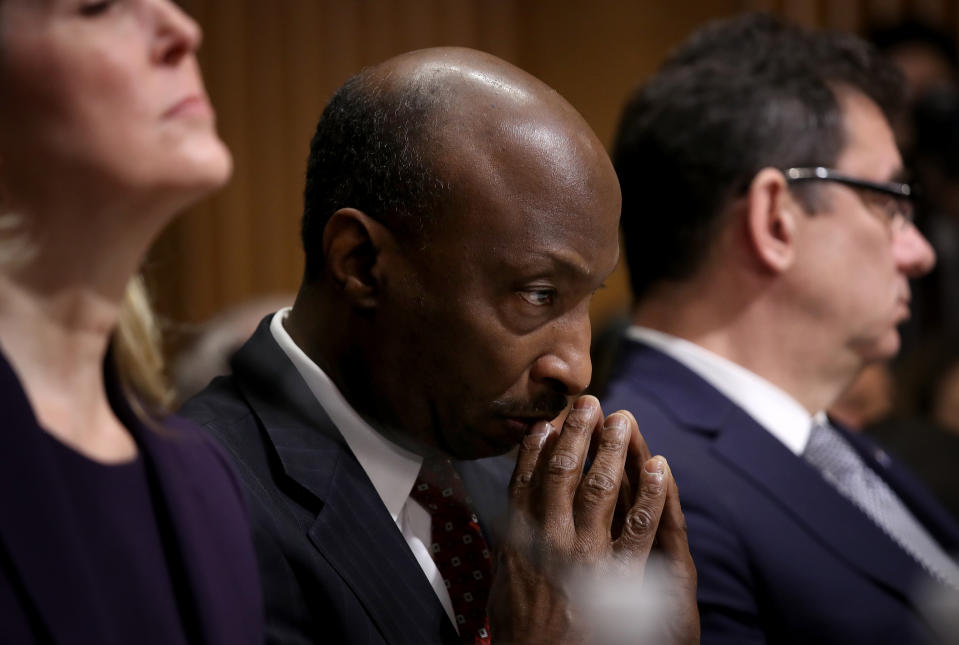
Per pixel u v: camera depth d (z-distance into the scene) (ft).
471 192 6.25
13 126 4.37
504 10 26.35
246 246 24.34
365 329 6.64
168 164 4.55
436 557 7.07
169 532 5.08
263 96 24.67
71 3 4.39
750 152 10.54
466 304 6.34
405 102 6.49
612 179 6.49
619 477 6.63
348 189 6.60
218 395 7.10
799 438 10.57
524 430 6.69
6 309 4.67
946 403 17.12
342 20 25.36
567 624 6.30
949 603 9.59
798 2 26.86
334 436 6.89
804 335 10.56
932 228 18.94
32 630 4.36
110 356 5.23
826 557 9.61
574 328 6.49
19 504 4.41
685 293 10.89
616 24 26.17
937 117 19.35
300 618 6.34
